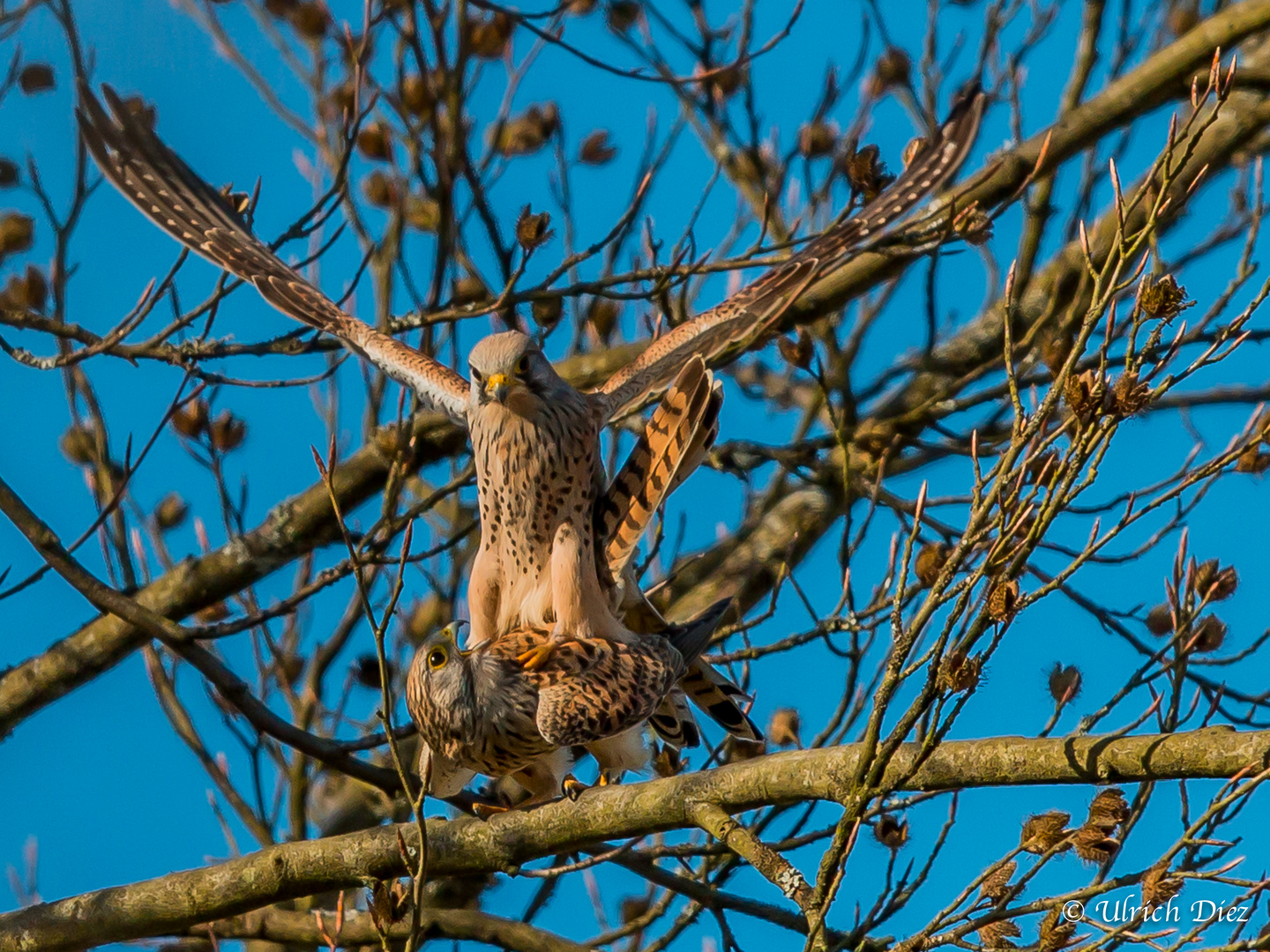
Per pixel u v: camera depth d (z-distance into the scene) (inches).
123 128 427.5
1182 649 340.5
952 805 329.1
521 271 416.2
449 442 484.7
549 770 349.1
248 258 408.5
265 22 528.7
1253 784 235.6
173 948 431.5
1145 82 492.7
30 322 399.9
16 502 381.1
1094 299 238.8
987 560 238.2
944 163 404.8
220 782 476.4
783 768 296.4
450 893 465.4
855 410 503.2
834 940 347.9
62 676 460.8
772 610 393.7
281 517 474.9
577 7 523.8
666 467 343.9
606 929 480.4
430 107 474.9
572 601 347.9
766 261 422.0
